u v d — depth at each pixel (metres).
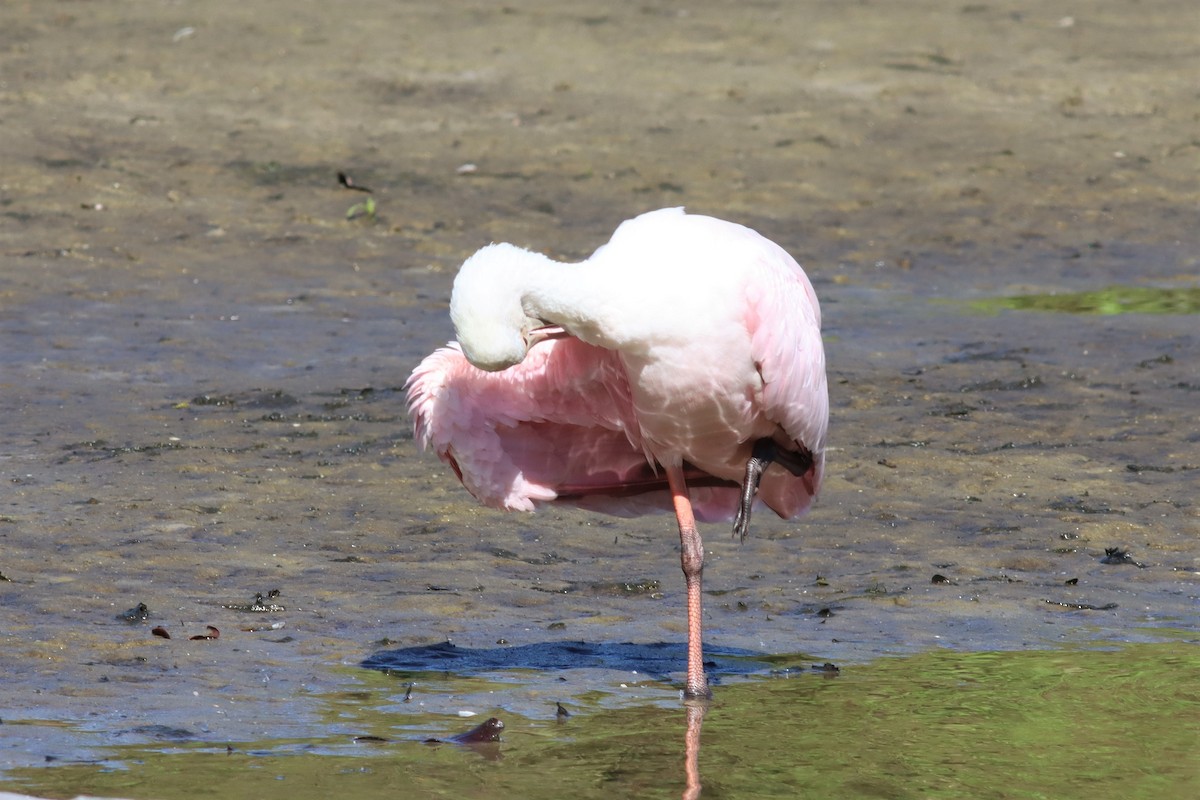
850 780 7.66
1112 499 12.56
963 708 8.65
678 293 8.58
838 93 29.30
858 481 13.01
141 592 10.30
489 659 9.43
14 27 32.06
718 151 25.78
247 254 20.61
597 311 8.47
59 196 22.28
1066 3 37.34
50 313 17.81
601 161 25.08
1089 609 10.36
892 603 10.48
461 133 26.36
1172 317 18.55
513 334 8.36
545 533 11.84
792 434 9.27
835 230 22.44
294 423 14.41
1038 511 12.30
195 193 22.89
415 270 20.22
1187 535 11.78
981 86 29.92
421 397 9.30
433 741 8.10
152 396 15.15
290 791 7.39
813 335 9.21
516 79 29.67
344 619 10.00
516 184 23.84
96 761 7.70
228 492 12.47
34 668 8.96
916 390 15.67
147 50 30.59
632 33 33.25
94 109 26.64
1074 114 28.38
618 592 10.70
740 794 7.47
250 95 27.98
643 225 8.81
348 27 33.06
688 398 8.86
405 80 29.22
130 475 12.82
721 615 10.30
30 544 11.14
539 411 9.34
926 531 11.90
